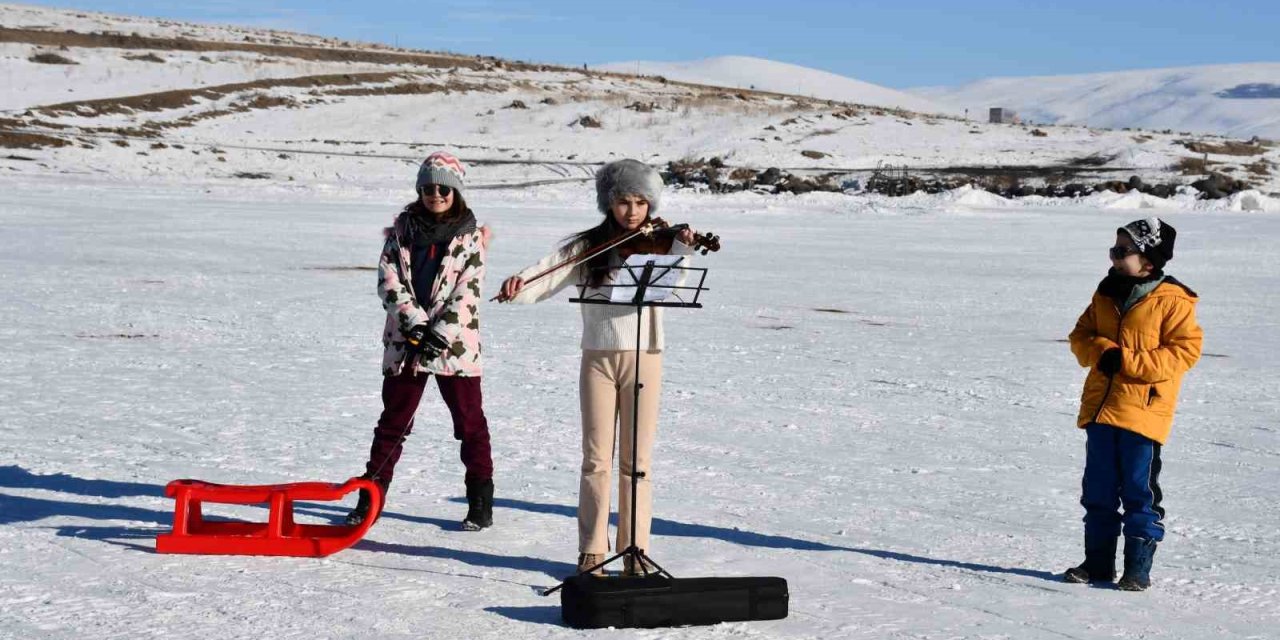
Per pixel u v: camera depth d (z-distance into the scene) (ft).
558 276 17.78
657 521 21.85
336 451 26.55
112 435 27.66
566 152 276.41
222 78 327.67
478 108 323.37
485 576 18.21
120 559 18.48
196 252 79.20
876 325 54.19
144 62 332.80
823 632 15.97
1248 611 17.49
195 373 36.55
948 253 98.84
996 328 53.93
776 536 21.08
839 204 168.76
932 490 25.02
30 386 33.65
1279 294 71.41
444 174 20.58
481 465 20.98
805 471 26.43
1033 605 17.52
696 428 30.81
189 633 15.12
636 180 17.19
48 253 75.36
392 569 18.43
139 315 49.55
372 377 36.76
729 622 16.28
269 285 62.03
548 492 23.84
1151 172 256.93
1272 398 37.73
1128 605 17.67
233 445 26.94
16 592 16.63
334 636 15.17
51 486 22.95
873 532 21.56
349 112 307.17
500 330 48.52
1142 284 18.65
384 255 20.93
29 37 349.00
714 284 70.23
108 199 136.77
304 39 460.14
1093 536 18.83
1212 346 49.88
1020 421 33.12
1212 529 22.56
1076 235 123.65
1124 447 18.54
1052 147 300.81
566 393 34.88
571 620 15.97
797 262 87.45
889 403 35.24
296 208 132.87
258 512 21.66
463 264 20.86
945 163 272.51
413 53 451.53
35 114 256.32
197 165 212.43
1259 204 179.73
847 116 334.44
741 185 208.44
